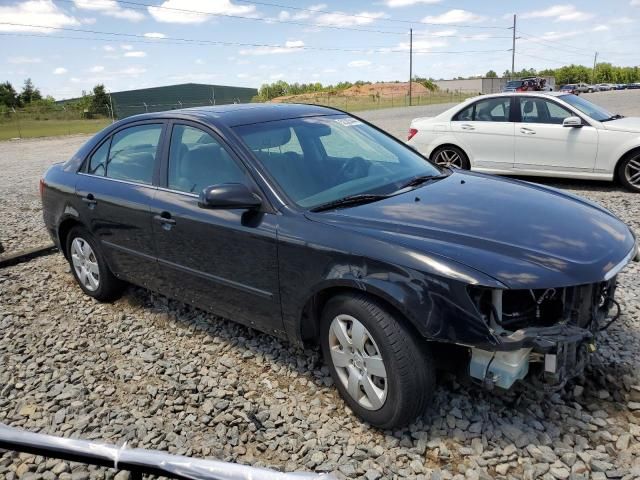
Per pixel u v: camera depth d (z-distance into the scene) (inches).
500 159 351.6
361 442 113.7
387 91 3213.6
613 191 322.0
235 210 135.9
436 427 115.6
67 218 193.9
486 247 106.2
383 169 152.8
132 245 169.5
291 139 150.4
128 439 120.5
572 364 104.2
